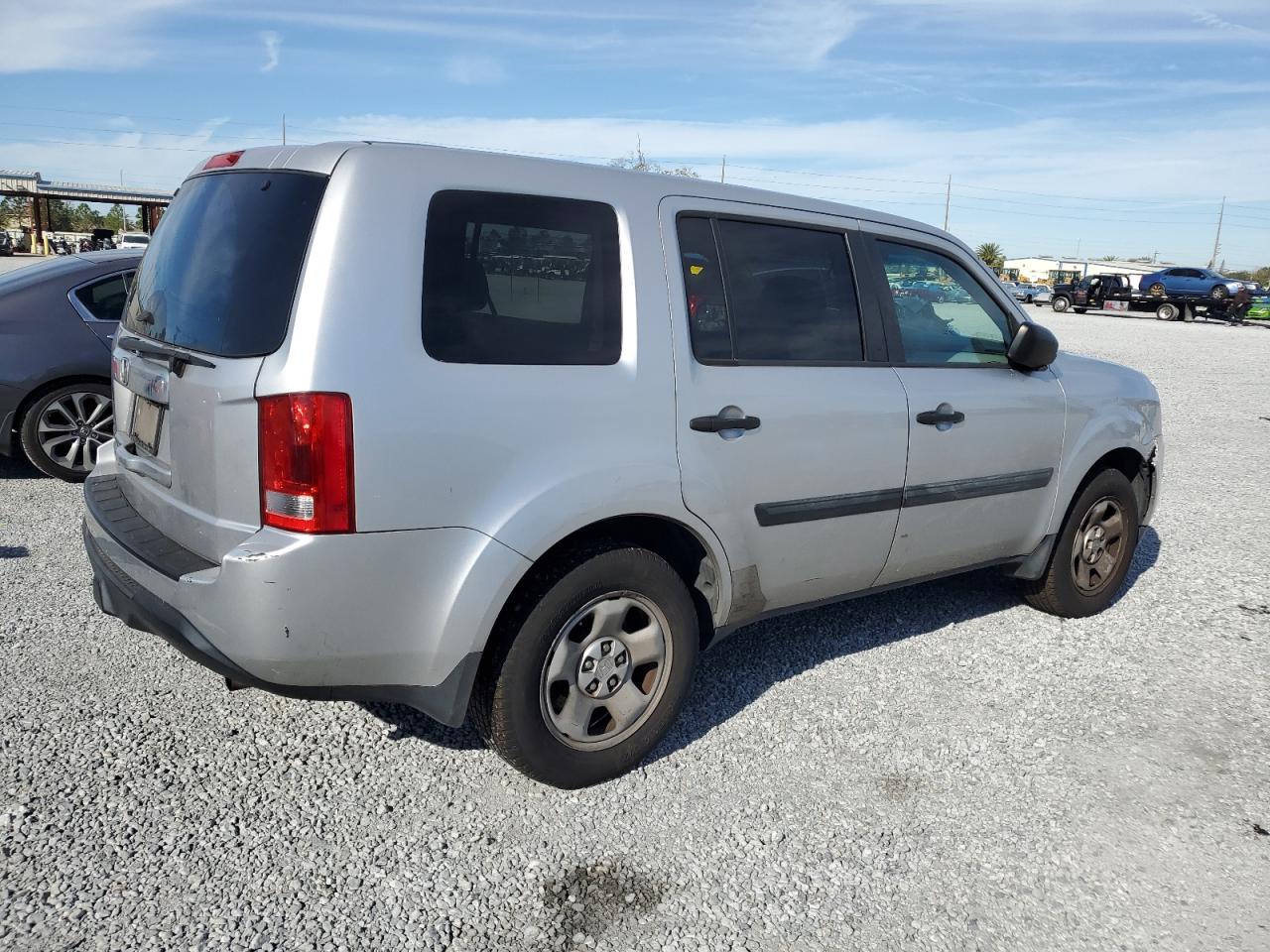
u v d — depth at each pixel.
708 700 3.84
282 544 2.55
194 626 2.68
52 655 3.91
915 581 4.18
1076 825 3.08
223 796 3.02
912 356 3.98
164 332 3.01
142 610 2.82
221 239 2.92
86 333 6.35
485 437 2.76
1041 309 46.97
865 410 3.68
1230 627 4.87
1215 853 2.96
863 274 3.84
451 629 2.76
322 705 3.63
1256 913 2.70
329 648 2.64
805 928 2.56
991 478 4.21
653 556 3.14
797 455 3.48
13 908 2.47
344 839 2.84
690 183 3.42
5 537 5.32
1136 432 4.92
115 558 3.01
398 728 3.51
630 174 3.27
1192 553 6.17
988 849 2.94
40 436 6.37
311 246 2.62
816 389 3.54
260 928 2.46
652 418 3.10
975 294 4.32
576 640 3.06
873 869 2.83
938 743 3.56
